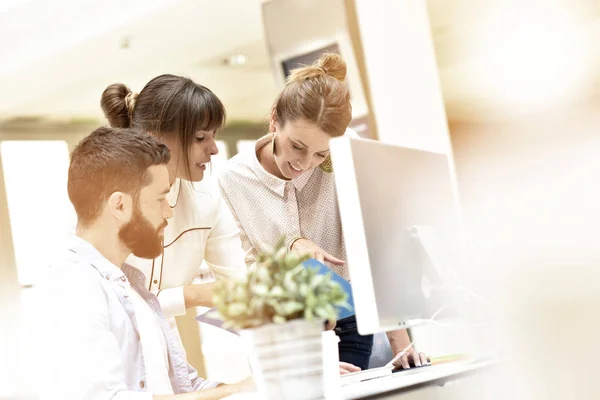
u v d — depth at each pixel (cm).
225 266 246
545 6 499
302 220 251
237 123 966
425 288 177
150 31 698
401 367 205
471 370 178
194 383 202
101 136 177
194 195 235
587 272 456
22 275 802
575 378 382
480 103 516
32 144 834
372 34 511
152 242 178
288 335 135
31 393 701
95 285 168
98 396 158
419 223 181
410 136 516
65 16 689
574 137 495
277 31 527
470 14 509
